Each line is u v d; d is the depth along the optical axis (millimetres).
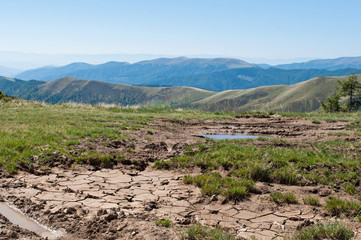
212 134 14484
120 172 7867
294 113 22938
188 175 7262
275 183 7215
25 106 22719
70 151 8922
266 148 10281
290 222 4934
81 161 8273
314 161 8609
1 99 26406
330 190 6668
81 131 11578
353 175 7414
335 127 16062
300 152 9680
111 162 8516
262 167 7469
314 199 5816
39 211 5027
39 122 13297
